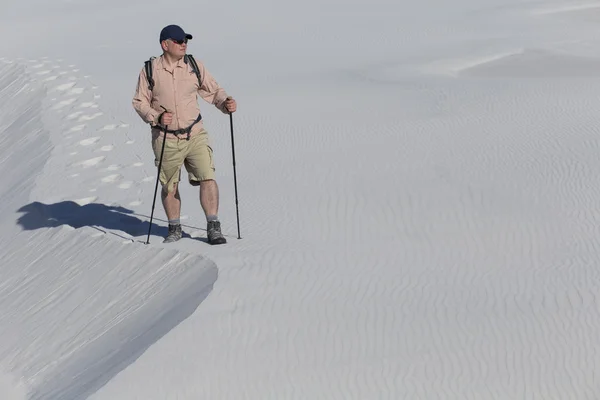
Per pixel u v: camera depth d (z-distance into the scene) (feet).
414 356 31.78
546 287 37.32
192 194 51.90
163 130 39.81
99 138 69.51
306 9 137.18
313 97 76.18
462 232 43.91
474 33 110.93
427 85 77.82
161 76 39.19
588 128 59.47
